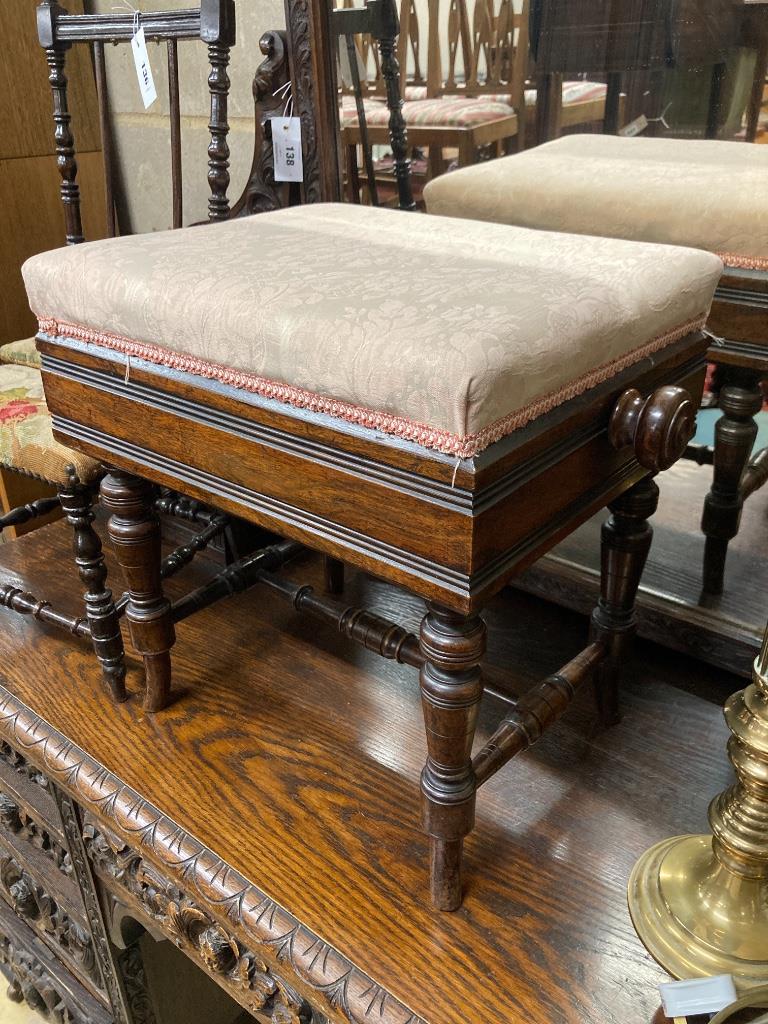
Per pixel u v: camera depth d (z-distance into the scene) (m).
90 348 0.65
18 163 1.37
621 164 0.77
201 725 0.83
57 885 0.95
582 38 0.78
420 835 0.70
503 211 0.83
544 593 0.96
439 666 0.52
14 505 1.37
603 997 0.58
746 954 0.57
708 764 0.78
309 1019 0.66
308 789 0.75
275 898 0.65
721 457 0.80
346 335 0.48
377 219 0.73
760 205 0.68
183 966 0.98
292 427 0.53
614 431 0.53
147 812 0.73
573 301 0.51
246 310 0.53
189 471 0.62
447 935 0.62
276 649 0.94
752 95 0.73
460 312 0.48
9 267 1.40
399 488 0.48
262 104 1.05
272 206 1.12
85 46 1.38
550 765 0.78
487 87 0.86
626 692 0.87
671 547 0.91
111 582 1.06
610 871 0.67
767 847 0.55
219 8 0.86
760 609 0.84
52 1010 1.06
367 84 0.95
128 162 1.43
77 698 0.87
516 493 0.48
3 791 0.98
